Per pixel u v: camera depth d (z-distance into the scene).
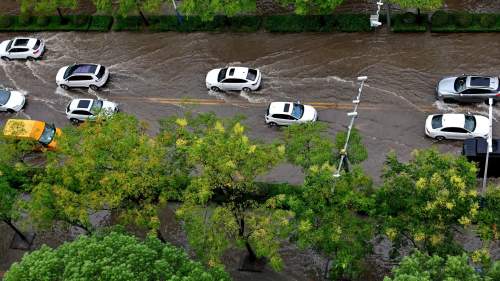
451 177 28.34
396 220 29.59
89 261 26.36
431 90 43.03
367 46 46.38
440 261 26.72
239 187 31.55
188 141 33.03
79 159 33.09
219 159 30.92
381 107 42.66
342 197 29.84
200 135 35.78
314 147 32.28
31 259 27.77
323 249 31.00
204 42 49.19
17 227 40.12
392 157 31.41
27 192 40.84
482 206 29.52
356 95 43.62
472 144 37.38
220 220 31.22
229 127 34.44
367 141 40.84
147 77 47.66
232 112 44.16
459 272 25.89
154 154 32.38
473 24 45.66
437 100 42.34
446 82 41.69
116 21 51.59
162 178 32.06
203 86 46.22
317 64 46.09
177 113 44.75
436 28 45.97
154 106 45.56
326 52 46.69
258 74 44.84
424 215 28.97
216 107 44.69
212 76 45.38
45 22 52.31
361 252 29.97
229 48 48.41
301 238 29.86
